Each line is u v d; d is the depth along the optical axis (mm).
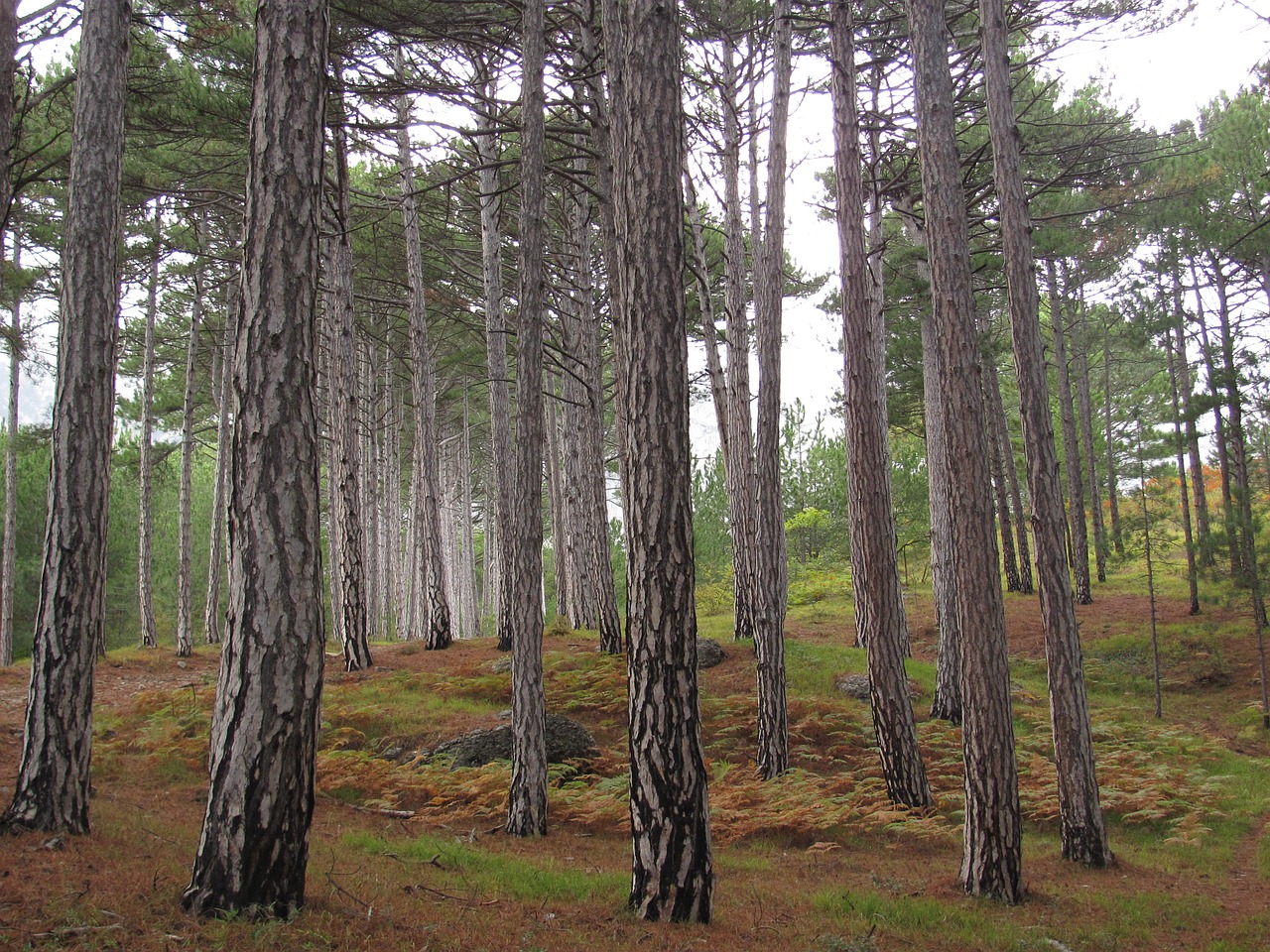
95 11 7449
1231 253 19875
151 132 13680
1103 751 14055
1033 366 9242
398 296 23078
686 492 6094
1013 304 9336
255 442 5113
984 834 7605
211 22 11570
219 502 23234
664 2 6277
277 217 5227
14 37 7926
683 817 5906
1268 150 19891
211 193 17938
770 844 9531
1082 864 8883
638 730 6004
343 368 17594
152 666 18047
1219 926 7051
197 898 4918
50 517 6871
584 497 21875
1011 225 9359
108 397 7188
